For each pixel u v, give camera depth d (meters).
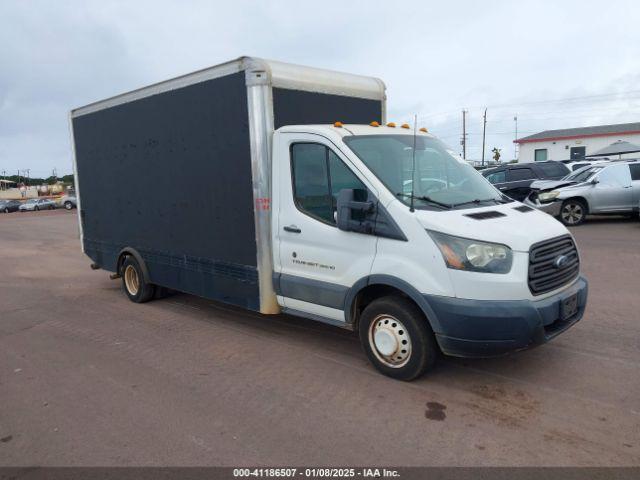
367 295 4.91
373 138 5.01
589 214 13.88
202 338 6.15
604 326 5.78
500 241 4.02
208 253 6.29
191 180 6.34
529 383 4.47
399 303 4.46
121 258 8.23
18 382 5.05
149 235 7.40
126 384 4.88
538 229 4.31
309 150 5.00
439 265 4.09
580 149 42.44
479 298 4.00
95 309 7.84
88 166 8.62
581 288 4.57
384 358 4.67
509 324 3.95
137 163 7.34
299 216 5.10
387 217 4.41
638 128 40.59
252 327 6.50
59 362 5.55
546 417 3.90
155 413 4.26
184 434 3.90
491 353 4.08
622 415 3.88
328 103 5.89
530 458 3.39
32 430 4.07
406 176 4.72
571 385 4.40
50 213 41.69
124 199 7.80
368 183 4.55
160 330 6.55
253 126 5.27
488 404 4.14
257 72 5.19
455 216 4.26
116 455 3.65
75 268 12.00
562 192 13.91
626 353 5.02
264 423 4.01
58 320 7.28
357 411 4.12
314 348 5.61
